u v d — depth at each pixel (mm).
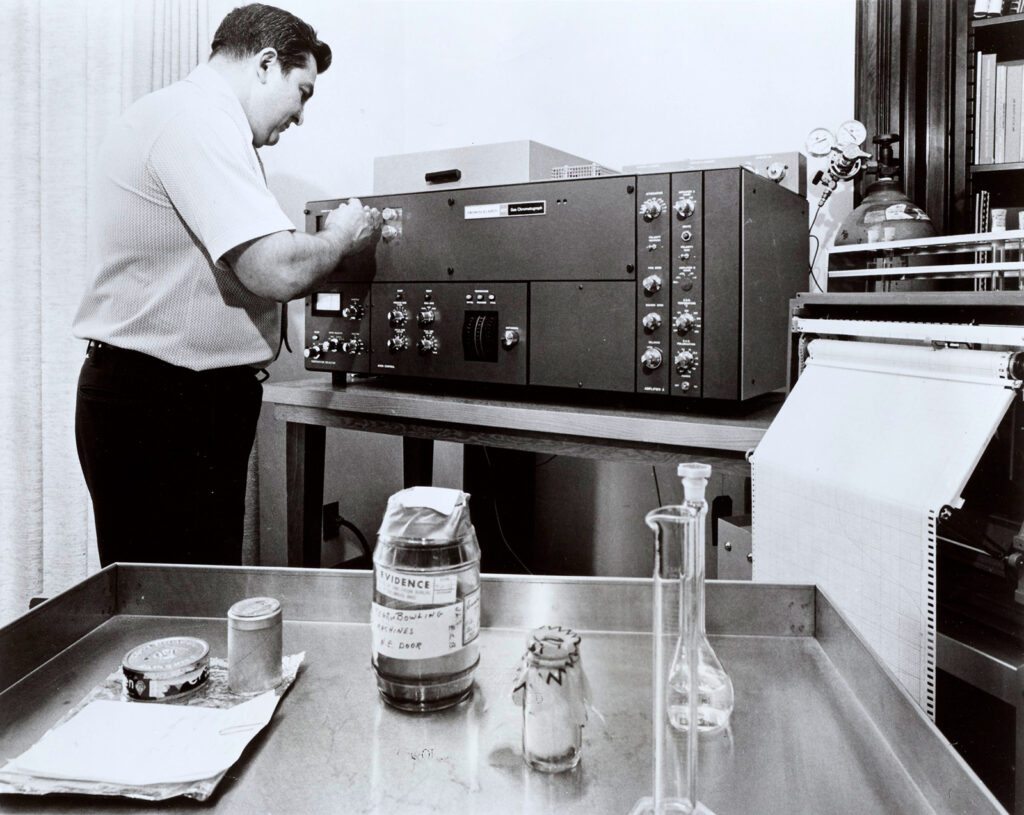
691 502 505
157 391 1304
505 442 1465
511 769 537
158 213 1268
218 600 801
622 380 1389
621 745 569
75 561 1704
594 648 736
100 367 1305
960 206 1727
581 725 545
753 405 1455
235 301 1348
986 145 1717
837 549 936
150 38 1783
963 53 1703
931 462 839
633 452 1333
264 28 1421
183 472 1346
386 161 1900
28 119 1547
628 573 2371
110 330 1296
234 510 1440
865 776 531
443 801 500
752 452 1191
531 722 534
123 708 599
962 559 927
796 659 711
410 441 2355
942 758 491
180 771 513
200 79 1365
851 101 1958
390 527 624
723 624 764
